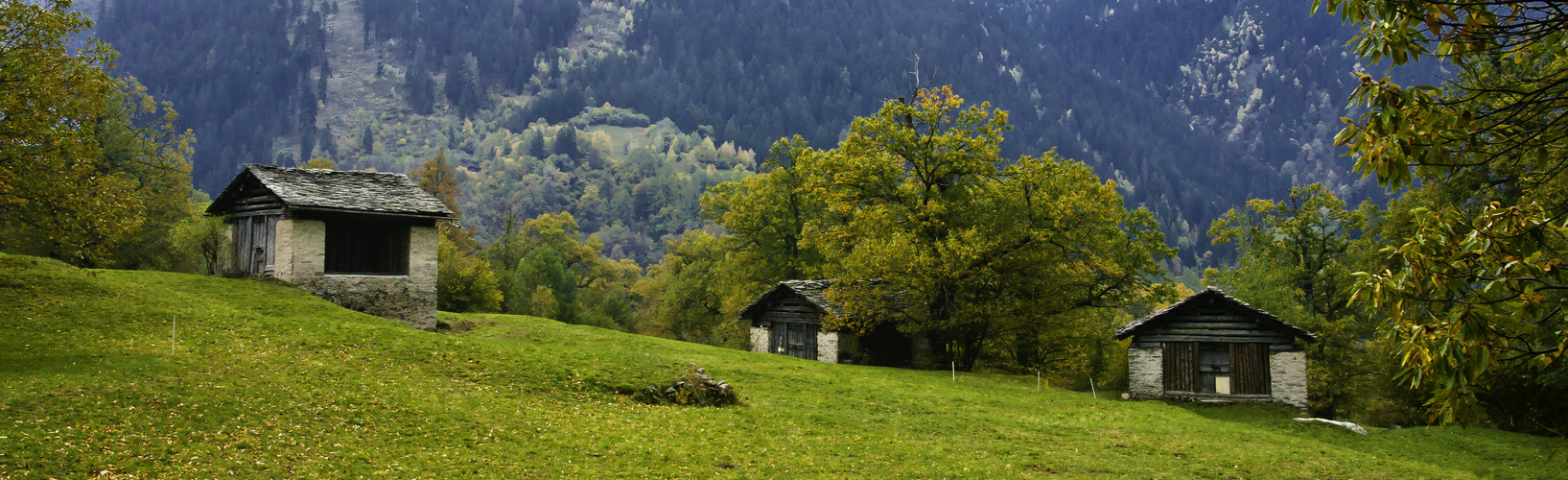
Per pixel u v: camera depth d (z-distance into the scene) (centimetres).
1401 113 769
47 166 2114
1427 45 806
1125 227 4656
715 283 7431
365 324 2639
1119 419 2592
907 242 3762
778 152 6200
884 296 3806
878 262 3691
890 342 4288
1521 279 741
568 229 10594
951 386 3120
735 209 6275
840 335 3975
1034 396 2991
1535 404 2619
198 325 2367
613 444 1756
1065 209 3875
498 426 1806
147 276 3009
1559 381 2409
